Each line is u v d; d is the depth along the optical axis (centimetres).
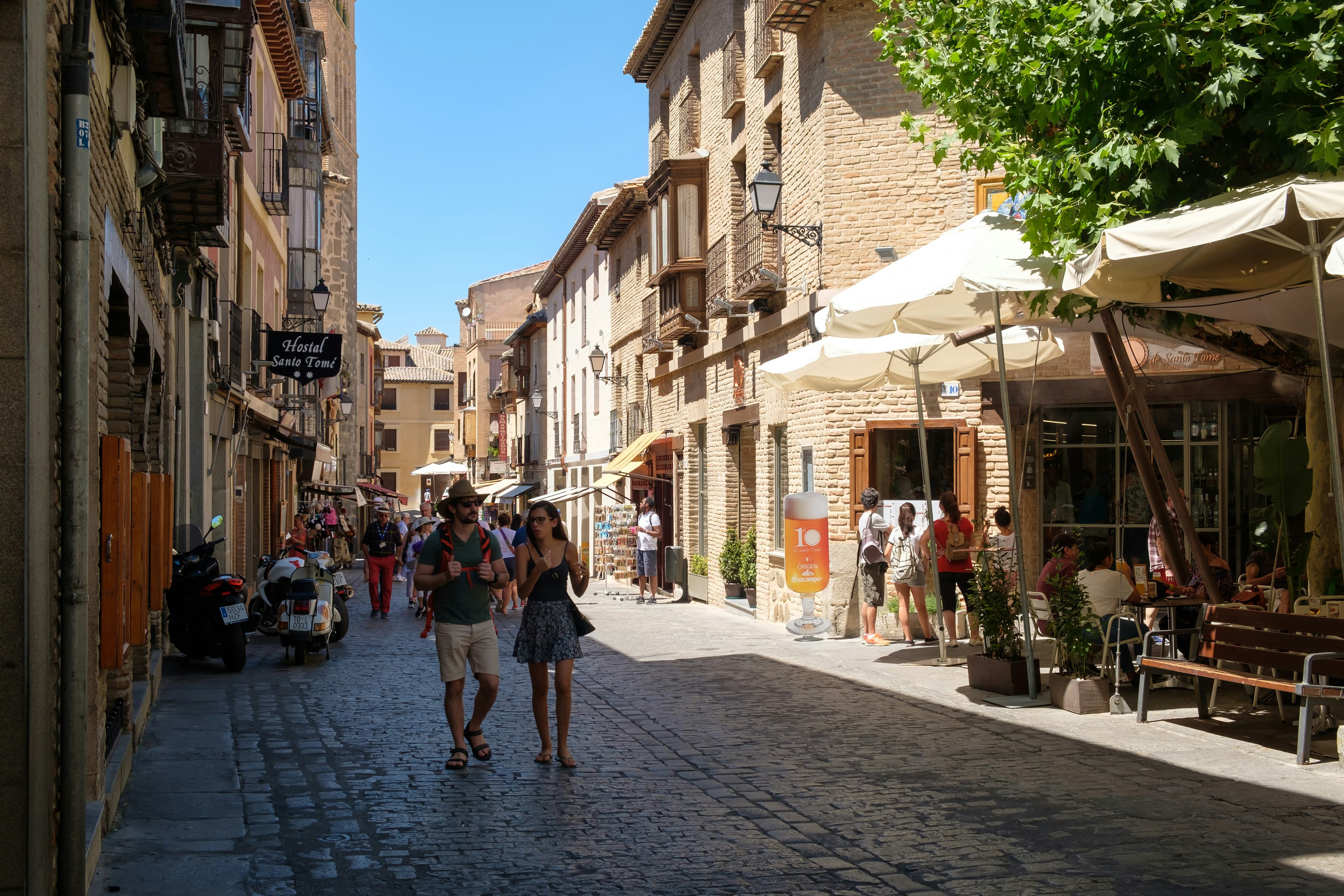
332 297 4853
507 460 6475
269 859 594
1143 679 970
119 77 686
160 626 1235
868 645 1568
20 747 418
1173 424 1550
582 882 560
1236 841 616
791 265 1864
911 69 1000
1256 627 898
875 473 1695
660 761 841
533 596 830
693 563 2558
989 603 1127
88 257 471
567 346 4562
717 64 2319
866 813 687
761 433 2052
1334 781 753
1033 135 992
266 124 2544
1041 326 1238
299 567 1569
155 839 627
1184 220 747
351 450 5228
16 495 418
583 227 3906
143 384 1016
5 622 418
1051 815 675
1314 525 1126
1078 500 1597
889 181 1677
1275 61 838
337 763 833
